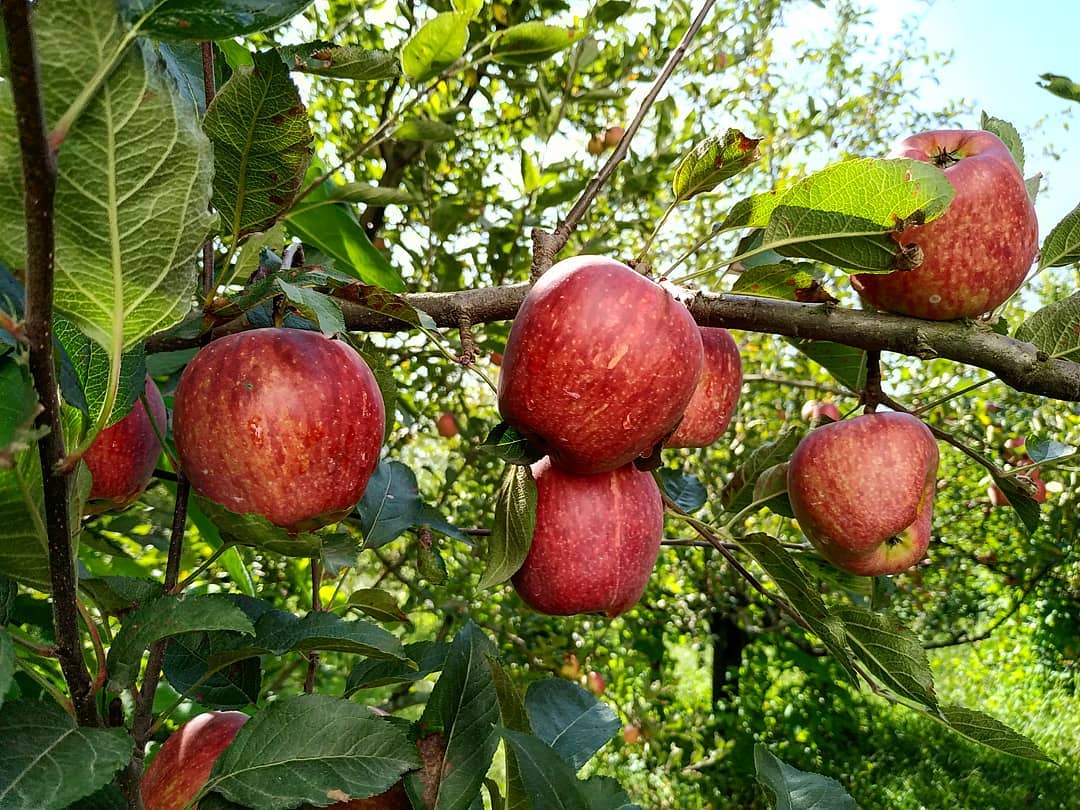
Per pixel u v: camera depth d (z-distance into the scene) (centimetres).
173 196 57
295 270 97
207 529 157
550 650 325
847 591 204
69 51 47
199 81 125
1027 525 165
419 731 92
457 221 275
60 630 62
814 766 688
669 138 312
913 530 167
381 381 130
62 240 56
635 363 112
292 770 80
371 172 302
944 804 654
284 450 100
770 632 705
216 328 117
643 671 433
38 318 48
